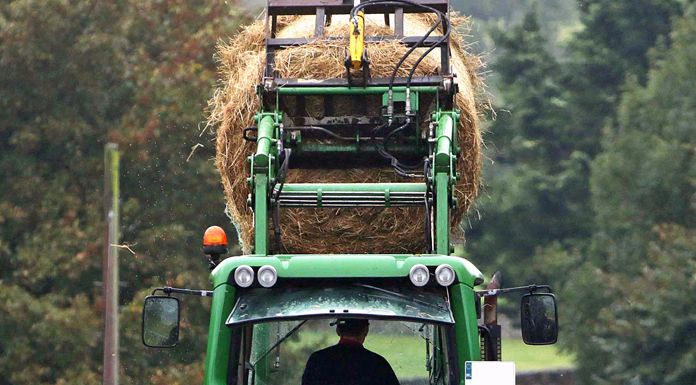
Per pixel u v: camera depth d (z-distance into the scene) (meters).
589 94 137.25
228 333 23.25
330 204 26.28
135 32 77.56
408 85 27.34
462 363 22.92
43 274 72.81
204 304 72.62
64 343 71.50
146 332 24.69
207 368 23.23
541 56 140.75
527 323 24.50
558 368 133.25
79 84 76.62
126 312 70.81
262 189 25.56
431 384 23.59
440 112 27.03
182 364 71.75
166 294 25.16
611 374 99.38
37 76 76.62
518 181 133.88
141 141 74.06
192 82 74.94
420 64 28.17
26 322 71.38
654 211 104.75
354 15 27.12
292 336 23.91
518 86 139.50
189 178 74.94
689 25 114.31
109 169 50.84
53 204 75.25
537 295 24.50
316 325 23.91
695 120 106.44
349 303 23.09
